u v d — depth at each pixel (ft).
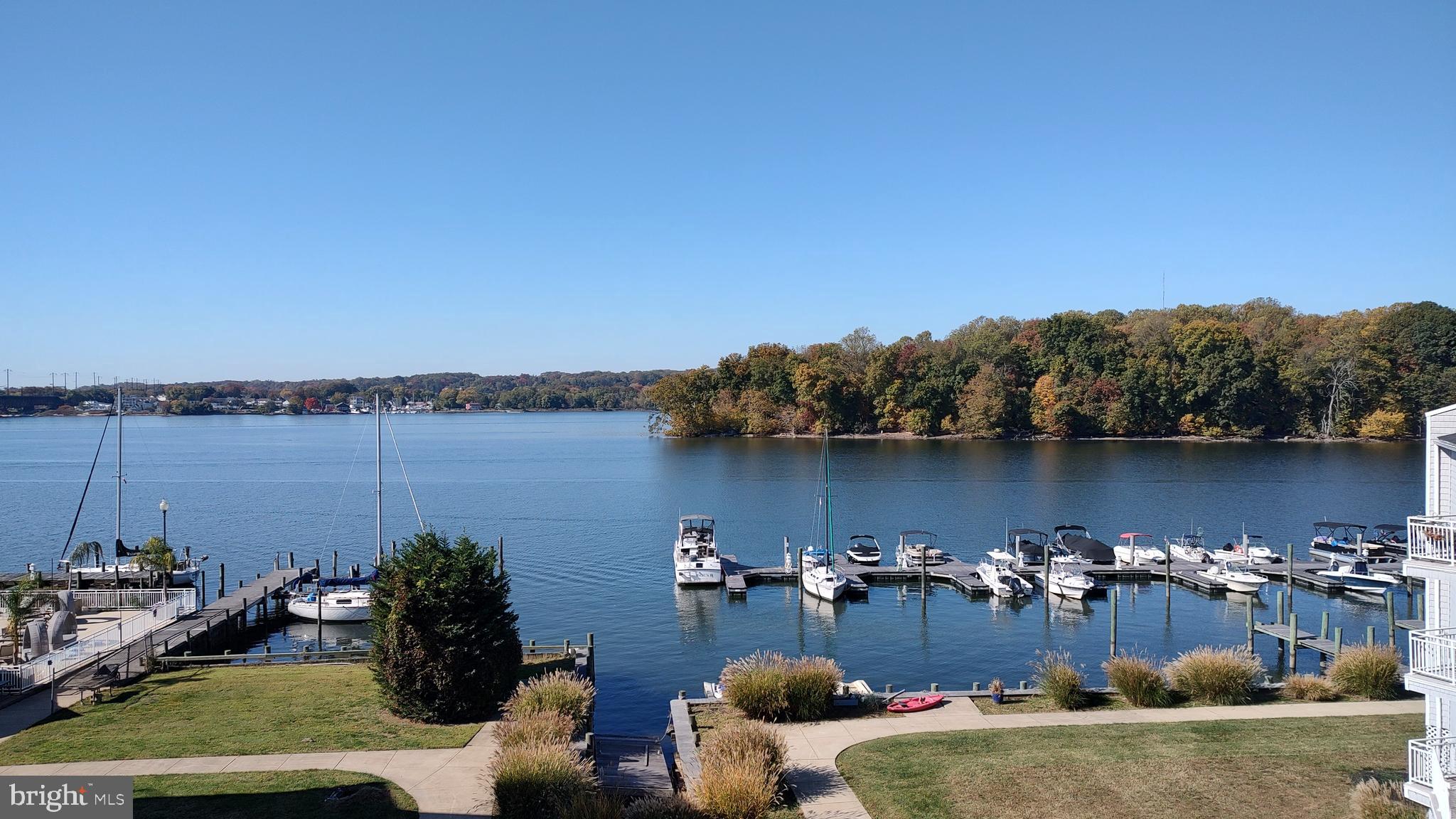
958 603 162.91
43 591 118.42
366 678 92.22
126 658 98.68
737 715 78.43
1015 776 61.72
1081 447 433.89
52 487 328.49
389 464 419.74
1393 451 397.39
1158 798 57.31
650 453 460.96
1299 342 454.81
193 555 202.49
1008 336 562.66
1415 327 432.66
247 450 520.42
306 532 232.32
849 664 123.65
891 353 515.50
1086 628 143.64
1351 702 81.46
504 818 55.06
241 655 100.94
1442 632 56.34
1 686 82.74
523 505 277.03
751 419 530.68
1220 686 81.05
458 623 76.43
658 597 164.76
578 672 93.30
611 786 65.67
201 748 68.18
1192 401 455.63
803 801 58.85
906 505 269.03
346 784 60.18
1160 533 222.28
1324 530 223.51
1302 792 57.67
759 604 160.25
